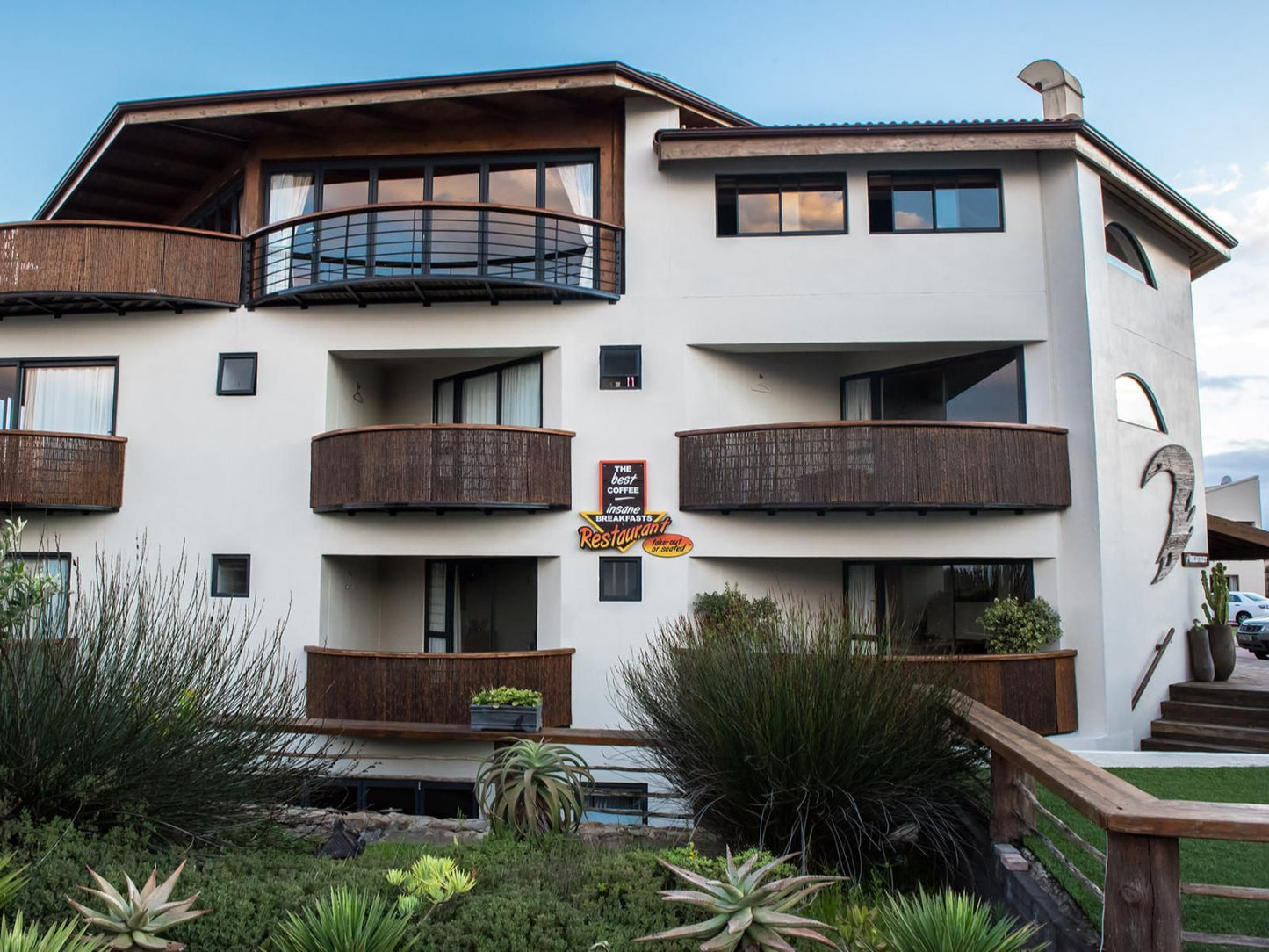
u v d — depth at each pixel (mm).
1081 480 12867
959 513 13109
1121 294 14008
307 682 13094
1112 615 12672
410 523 13508
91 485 13711
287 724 6953
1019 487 12656
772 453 12688
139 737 5645
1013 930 5441
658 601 13039
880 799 6176
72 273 13516
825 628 7137
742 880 3865
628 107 13922
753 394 14320
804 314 13477
